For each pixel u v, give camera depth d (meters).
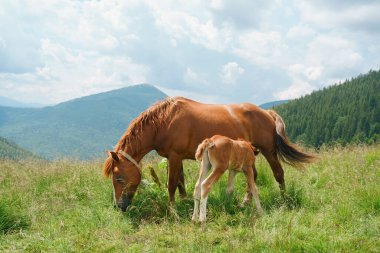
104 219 5.79
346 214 5.27
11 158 9.45
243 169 6.19
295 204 6.11
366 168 7.55
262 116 7.22
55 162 8.75
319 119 108.12
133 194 6.48
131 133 6.58
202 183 5.68
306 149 11.13
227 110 6.99
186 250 4.49
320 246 4.28
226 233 4.91
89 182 7.41
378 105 105.12
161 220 5.79
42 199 6.54
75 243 4.98
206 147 5.75
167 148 6.62
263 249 4.31
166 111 6.66
